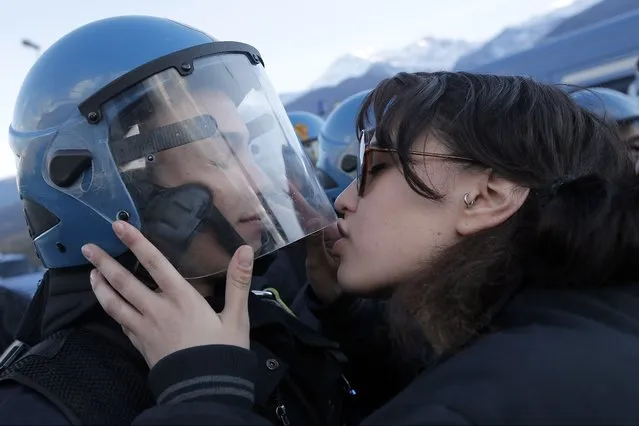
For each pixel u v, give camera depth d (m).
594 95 1.09
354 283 0.95
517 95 0.86
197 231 0.90
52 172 0.89
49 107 0.92
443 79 0.92
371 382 1.25
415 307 0.76
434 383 0.66
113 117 0.88
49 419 0.71
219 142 0.92
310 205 1.05
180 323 0.77
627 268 0.82
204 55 0.94
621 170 0.86
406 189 0.89
